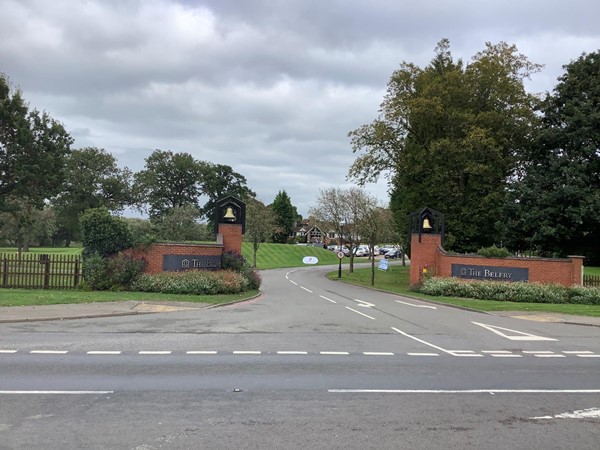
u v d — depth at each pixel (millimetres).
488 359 10250
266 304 20906
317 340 11984
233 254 27625
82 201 82500
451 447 5309
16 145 40562
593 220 36594
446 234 36156
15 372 8227
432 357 10289
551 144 39531
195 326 13820
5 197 44406
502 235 38531
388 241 54188
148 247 24328
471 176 36094
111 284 22453
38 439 5312
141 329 13078
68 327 13164
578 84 39500
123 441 5297
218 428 5742
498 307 21234
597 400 7250
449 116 35719
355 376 8406
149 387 7445
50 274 22594
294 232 133000
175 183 100438
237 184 108688
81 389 7262
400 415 6355
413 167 37719
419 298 25859
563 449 5312
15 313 14898
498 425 6051
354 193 49781
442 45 41000
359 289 34625
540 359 10383
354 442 5391
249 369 8758
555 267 26828
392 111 39000
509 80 36625
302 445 5273
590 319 17688
